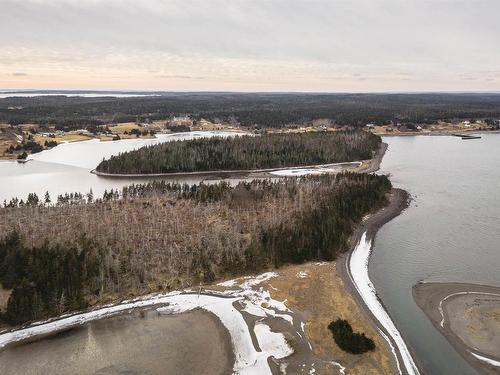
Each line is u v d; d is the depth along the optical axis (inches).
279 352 2837.1
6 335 3014.3
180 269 3823.8
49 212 5039.4
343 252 4350.4
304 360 2753.4
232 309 3331.7
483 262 4197.8
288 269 3961.6
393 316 3265.3
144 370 2674.7
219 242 4057.6
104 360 2768.2
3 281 3479.3
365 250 4475.9
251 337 2994.6
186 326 3129.9
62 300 3275.1
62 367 2699.3
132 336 3014.3
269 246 4106.8
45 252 3681.1
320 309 3324.3
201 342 2950.3
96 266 3634.4
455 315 3267.7
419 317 3253.0
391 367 2689.5
